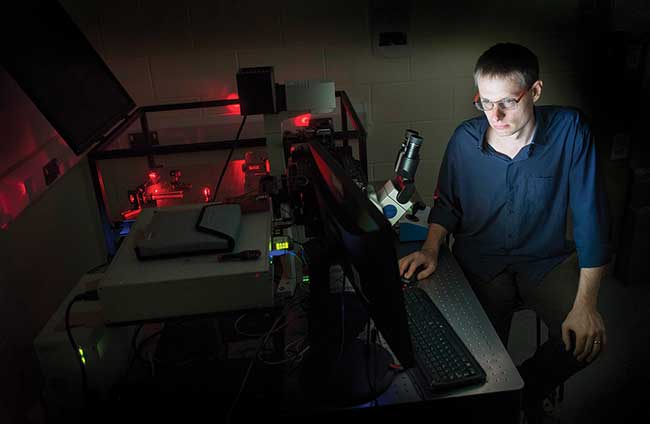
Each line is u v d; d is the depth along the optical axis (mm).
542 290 1904
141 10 2770
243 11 2797
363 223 1134
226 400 1553
